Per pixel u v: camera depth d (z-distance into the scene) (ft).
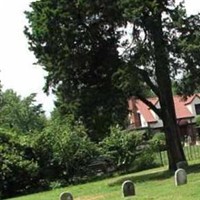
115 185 93.97
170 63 96.12
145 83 104.17
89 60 101.09
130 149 134.00
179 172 72.90
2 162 120.06
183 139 232.53
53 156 125.08
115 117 102.78
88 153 128.47
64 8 97.55
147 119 265.54
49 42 100.17
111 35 100.53
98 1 95.61
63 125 129.80
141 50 94.73
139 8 92.02
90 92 100.37
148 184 84.53
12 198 108.17
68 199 67.05
